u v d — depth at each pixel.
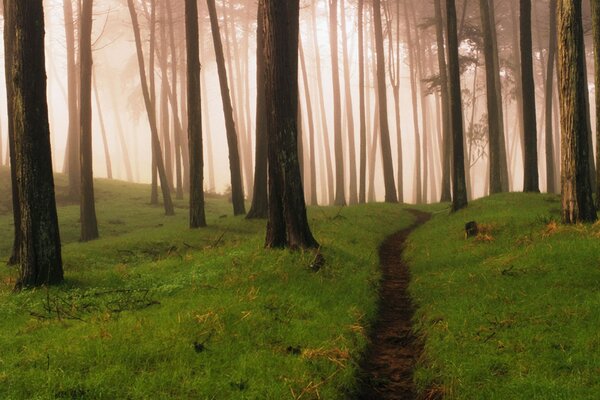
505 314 7.90
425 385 6.38
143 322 7.72
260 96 23.44
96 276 12.62
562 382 5.58
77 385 5.60
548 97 34.19
